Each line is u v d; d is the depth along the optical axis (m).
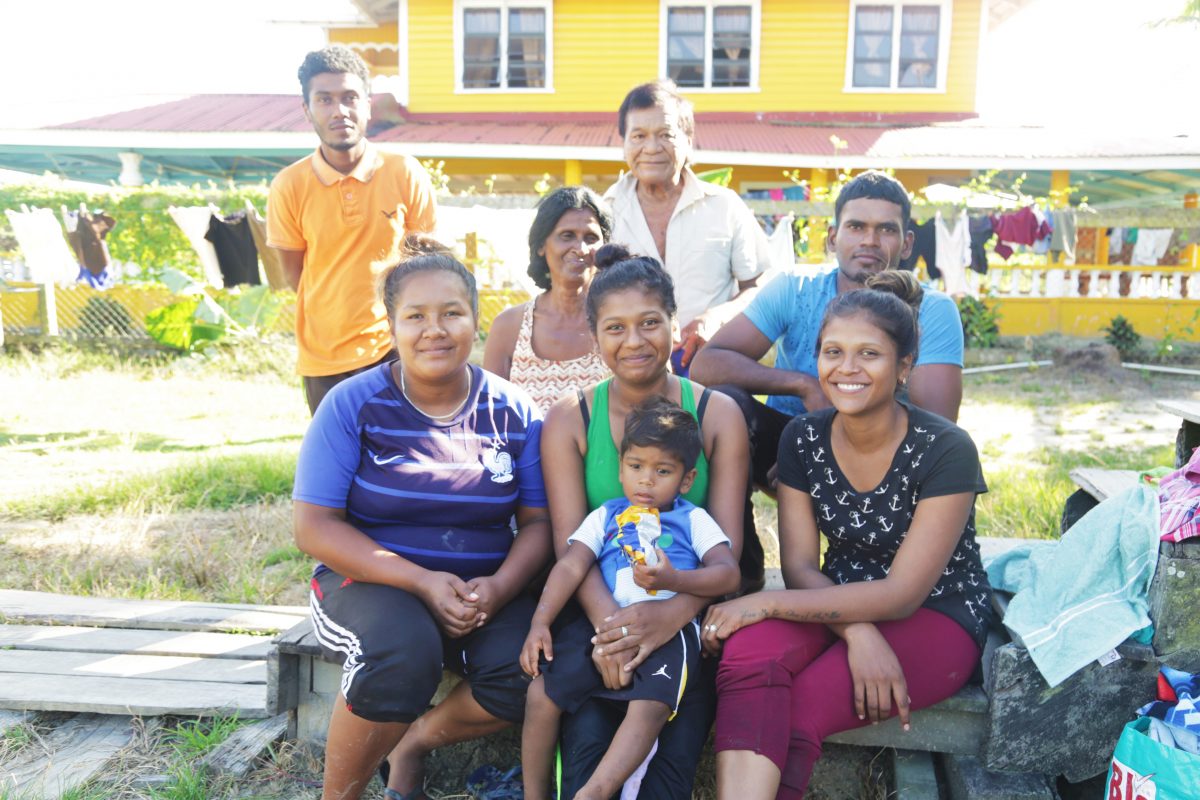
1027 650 2.41
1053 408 9.57
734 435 2.64
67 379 10.37
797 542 2.62
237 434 7.85
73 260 10.58
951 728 2.54
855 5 16.56
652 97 3.67
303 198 4.05
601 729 2.29
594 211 3.22
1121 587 2.57
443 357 2.43
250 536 5.01
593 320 2.60
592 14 16.78
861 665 2.33
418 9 16.91
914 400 3.04
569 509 2.63
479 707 2.49
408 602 2.38
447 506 2.53
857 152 14.28
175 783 2.70
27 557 4.67
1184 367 12.52
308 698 2.87
